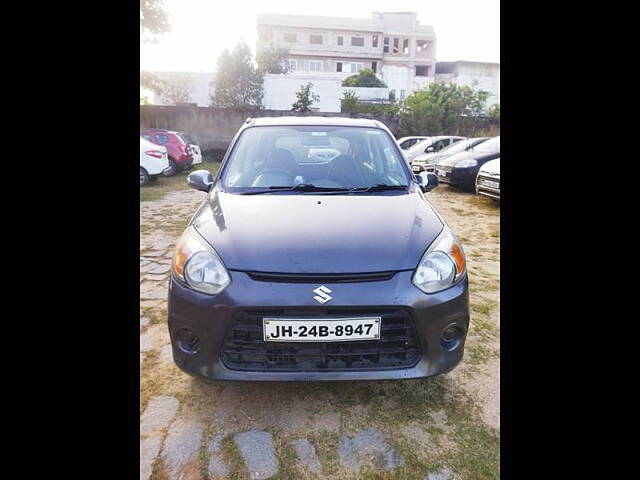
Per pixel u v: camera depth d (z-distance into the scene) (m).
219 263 1.74
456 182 7.81
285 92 19.30
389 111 21.31
